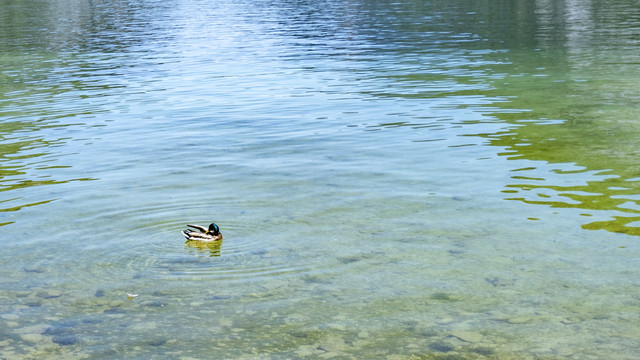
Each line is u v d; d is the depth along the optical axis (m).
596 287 8.27
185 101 21.06
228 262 9.12
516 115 17.59
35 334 7.44
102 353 7.05
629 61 26.38
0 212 11.17
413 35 39.09
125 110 19.81
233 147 15.16
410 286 8.41
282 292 8.29
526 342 7.12
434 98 20.36
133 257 9.33
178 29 46.34
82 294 8.33
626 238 9.65
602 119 16.81
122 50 35.19
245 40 38.84
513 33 38.47
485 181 12.22
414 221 10.45
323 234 10.01
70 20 54.53
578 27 40.47
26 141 16.14
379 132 16.19
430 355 6.92
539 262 8.98
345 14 55.56
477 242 9.65
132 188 12.25
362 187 12.08
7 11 64.19
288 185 12.27
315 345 7.14
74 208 11.25
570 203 11.02
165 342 7.25
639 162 13.04
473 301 8.02
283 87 23.27
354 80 24.30
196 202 11.42
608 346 7.02
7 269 9.05
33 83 25.16
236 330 7.47
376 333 7.36
